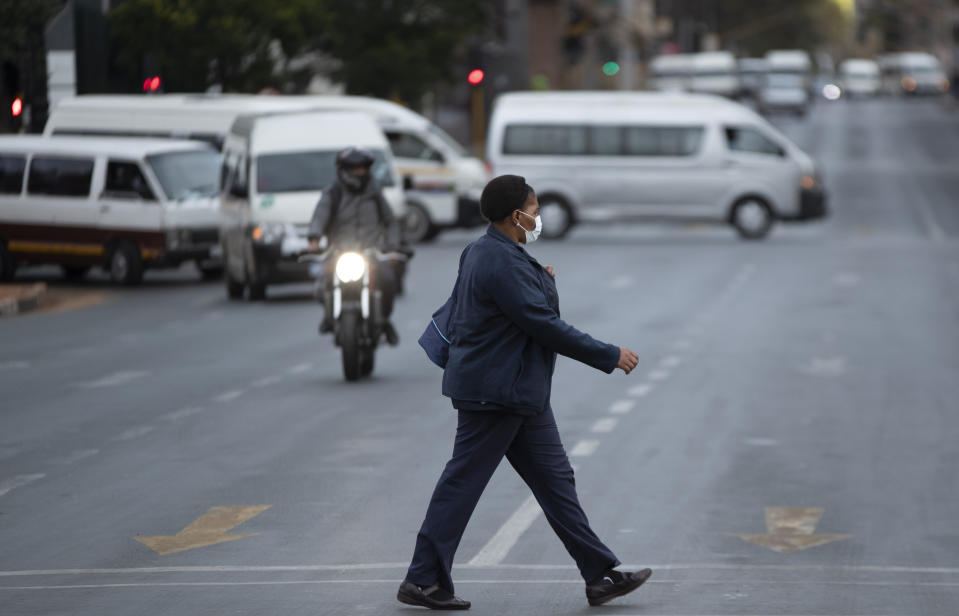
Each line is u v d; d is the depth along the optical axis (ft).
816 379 124.67
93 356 141.90
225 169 205.77
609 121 282.36
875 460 90.43
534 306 53.62
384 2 336.70
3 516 75.66
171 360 138.31
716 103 281.54
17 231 221.46
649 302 184.14
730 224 280.92
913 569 64.59
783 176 278.46
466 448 55.21
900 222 314.76
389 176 201.05
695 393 117.39
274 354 141.69
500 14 506.89
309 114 198.18
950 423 103.60
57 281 226.17
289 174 192.34
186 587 60.95
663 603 57.82
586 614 55.93
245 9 286.66
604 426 102.17
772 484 83.30
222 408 110.11
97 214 216.74
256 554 67.10
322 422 103.40
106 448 94.48
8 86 268.00
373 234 122.93
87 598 59.26
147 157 216.54
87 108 243.60
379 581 61.67
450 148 271.49
